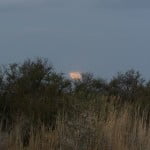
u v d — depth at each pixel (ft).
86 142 59.77
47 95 72.54
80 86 80.18
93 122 61.11
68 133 60.44
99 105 65.67
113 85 86.94
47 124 66.74
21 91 73.67
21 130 64.23
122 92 85.76
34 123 66.54
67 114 65.10
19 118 66.85
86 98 67.97
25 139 63.82
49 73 77.92
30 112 67.72
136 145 63.62
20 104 69.31
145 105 75.72
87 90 80.64
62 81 77.92
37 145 60.29
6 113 70.38
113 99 70.85
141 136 64.80
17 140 61.11
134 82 87.51
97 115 63.21
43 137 61.11
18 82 74.95
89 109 62.18
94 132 60.29
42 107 68.03
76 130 60.34
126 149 61.72
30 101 69.31
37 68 77.10
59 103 69.05
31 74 75.97
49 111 67.97
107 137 60.95
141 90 84.43
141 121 68.80
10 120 68.85
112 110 66.18
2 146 60.75
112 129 62.34
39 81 76.18
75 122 60.80
